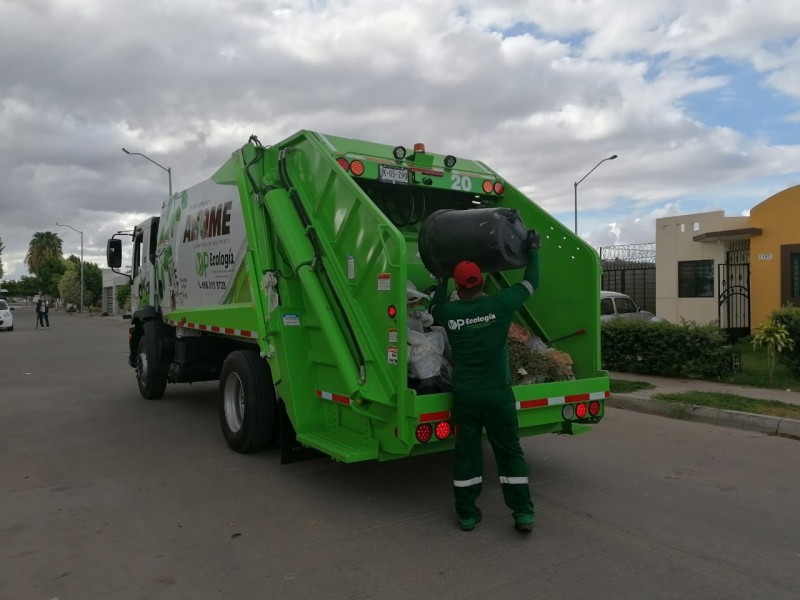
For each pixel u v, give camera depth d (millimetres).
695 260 18156
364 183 6090
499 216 4762
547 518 4973
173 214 9250
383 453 4949
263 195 6262
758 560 4207
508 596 3723
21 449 7293
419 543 4504
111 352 19656
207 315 7734
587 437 7688
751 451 7016
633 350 11664
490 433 4668
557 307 6242
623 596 3719
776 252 15945
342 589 3834
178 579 4000
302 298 5844
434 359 4945
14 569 4172
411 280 6297
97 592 3846
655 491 5641
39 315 37062
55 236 113750
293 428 5895
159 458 6859
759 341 10453
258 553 4371
